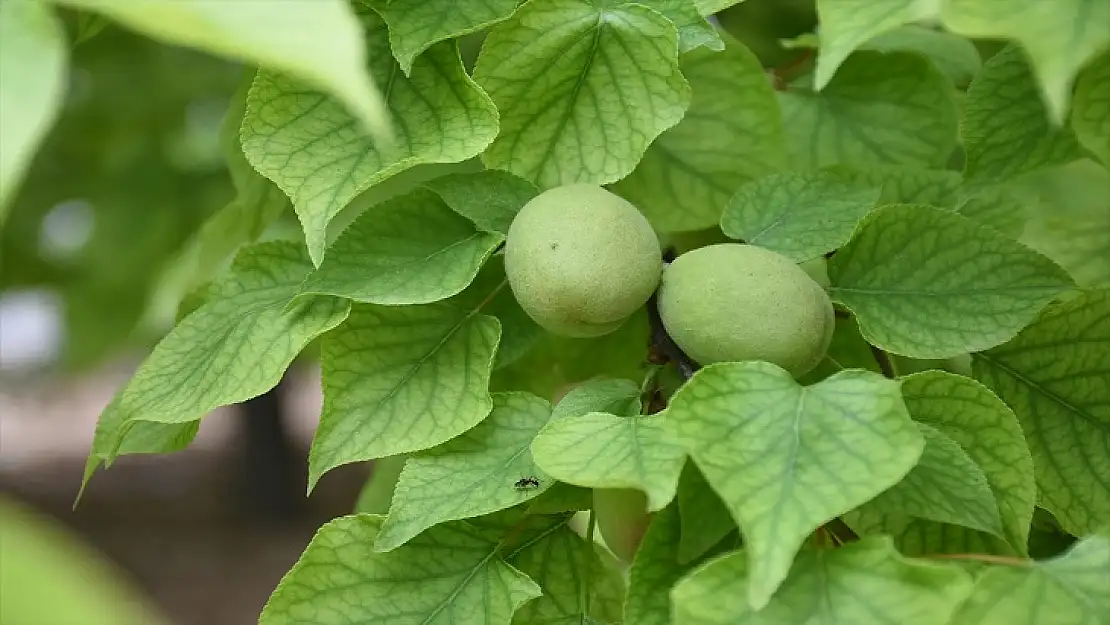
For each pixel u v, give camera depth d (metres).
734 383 0.56
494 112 0.60
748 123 0.71
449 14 0.61
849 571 0.56
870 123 0.74
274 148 0.61
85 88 1.29
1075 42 0.55
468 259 0.62
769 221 0.65
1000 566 0.56
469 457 0.62
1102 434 0.64
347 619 0.61
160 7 0.50
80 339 1.43
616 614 0.69
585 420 0.59
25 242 1.42
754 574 0.53
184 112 1.35
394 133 0.61
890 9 0.57
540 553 0.63
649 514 0.63
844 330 0.66
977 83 0.65
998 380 0.65
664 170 0.71
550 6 0.62
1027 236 0.75
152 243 1.36
